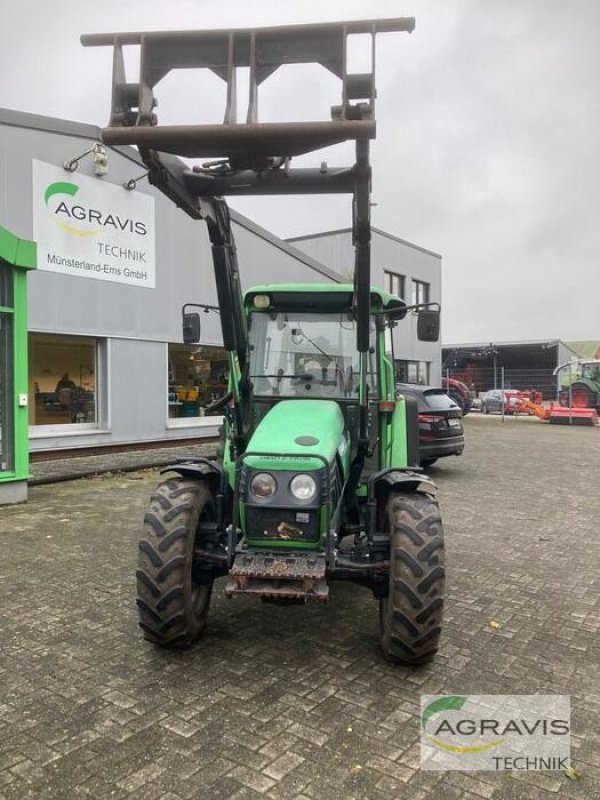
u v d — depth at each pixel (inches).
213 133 115.4
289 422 163.5
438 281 1105.4
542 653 159.0
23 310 317.4
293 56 117.1
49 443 446.3
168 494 155.9
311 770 111.3
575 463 518.9
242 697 135.4
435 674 147.2
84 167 454.3
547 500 356.8
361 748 118.0
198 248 551.2
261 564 141.8
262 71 118.3
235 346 172.6
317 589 139.8
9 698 134.2
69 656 153.9
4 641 162.1
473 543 262.5
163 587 146.7
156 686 139.8
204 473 157.6
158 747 117.3
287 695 136.5
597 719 129.4
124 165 482.3
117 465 429.4
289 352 197.0
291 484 142.6
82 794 104.5
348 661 153.0
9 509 310.8
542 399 1311.5
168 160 134.7
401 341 1004.6
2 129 407.2
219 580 211.0
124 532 268.2
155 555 147.7
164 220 518.6
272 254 649.6
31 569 218.7
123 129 117.0
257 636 167.0
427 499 156.3
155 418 517.3
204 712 129.3
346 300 196.2
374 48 115.3
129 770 110.7
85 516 297.1
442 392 450.9
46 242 432.8
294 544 145.2
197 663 151.0
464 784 108.4
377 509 175.3
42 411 447.8
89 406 477.1
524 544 261.3
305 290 194.4
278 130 114.6
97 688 138.6
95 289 466.6
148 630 150.3
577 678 146.4
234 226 594.6
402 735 122.3
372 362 197.6
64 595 194.5
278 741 119.6
